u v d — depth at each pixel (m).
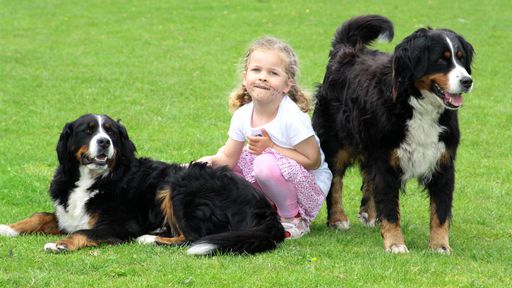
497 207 12.75
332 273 8.42
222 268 8.45
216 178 10.01
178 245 9.67
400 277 8.36
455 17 36.91
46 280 7.90
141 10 38.47
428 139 9.74
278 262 8.77
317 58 28.78
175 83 24.66
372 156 10.04
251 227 9.64
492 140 18.52
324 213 12.34
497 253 9.74
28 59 27.69
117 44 31.14
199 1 40.62
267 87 10.16
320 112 11.46
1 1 40.19
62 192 10.65
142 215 10.53
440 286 8.15
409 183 14.20
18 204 12.13
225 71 26.73
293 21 35.94
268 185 10.20
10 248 9.27
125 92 23.20
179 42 31.72
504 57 29.70
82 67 26.72
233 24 35.28
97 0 40.97
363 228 11.35
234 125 10.73
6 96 22.03
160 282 7.93
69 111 20.64
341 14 37.53
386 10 38.38
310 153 10.44
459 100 9.37
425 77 9.44
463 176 15.16
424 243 10.40
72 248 9.36
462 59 9.54
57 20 35.97
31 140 17.16
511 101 23.25
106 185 10.46
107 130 10.53
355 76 10.66
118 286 7.79
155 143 17.12
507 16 37.44
